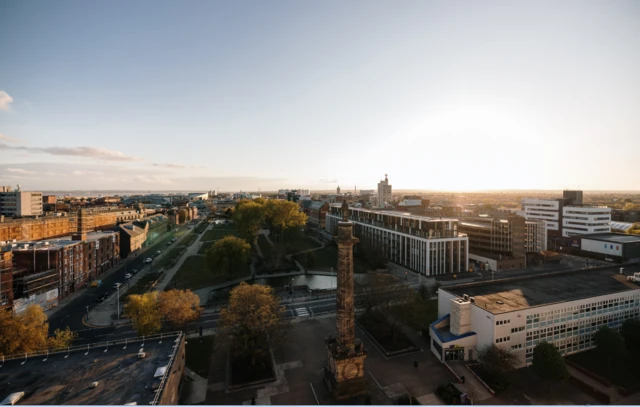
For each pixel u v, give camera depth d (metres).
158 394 38.06
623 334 61.12
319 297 89.81
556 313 59.53
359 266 124.62
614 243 133.00
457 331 58.84
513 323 55.59
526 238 144.50
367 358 59.00
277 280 108.75
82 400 37.47
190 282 103.56
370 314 74.81
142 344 51.41
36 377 42.38
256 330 53.59
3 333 48.56
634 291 67.25
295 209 152.12
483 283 72.25
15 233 130.12
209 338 66.06
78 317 77.12
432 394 49.00
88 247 104.38
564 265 128.00
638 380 52.25
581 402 47.16
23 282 76.19
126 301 86.75
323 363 56.94
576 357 59.59
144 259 134.38
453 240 115.56
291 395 48.34
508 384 50.81
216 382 51.75
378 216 146.38
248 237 139.38
